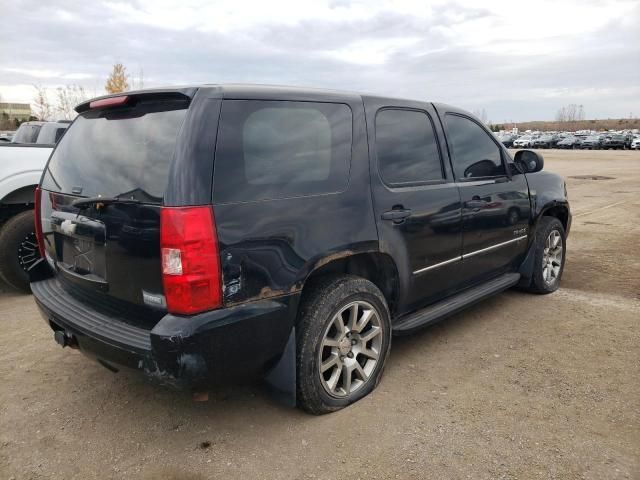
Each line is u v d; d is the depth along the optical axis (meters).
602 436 2.87
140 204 2.54
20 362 3.91
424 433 2.93
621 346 4.06
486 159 4.43
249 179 2.64
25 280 5.56
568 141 59.38
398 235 3.40
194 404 3.29
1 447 2.87
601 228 9.25
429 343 4.16
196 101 2.56
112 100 2.91
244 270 2.57
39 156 5.62
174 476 2.61
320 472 2.62
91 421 3.12
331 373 3.17
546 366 3.73
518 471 2.60
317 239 2.89
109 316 2.89
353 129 3.24
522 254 5.00
